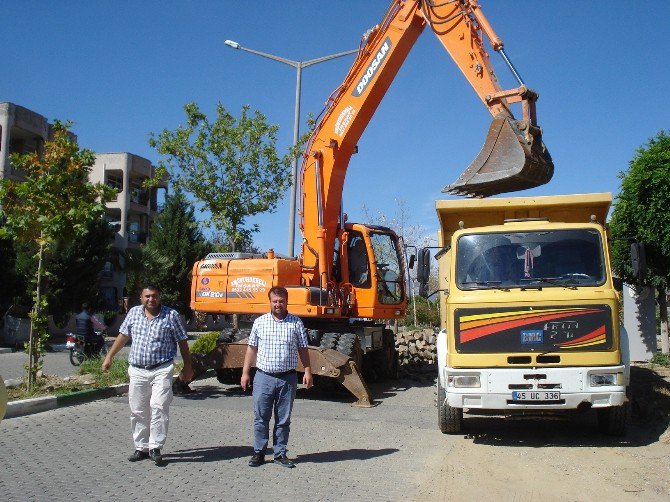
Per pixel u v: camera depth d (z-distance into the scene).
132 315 7.12
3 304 25.48
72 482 6.21
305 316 12.62
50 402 10.18
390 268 14.57
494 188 10.22
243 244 21.05
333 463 7.27
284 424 7.04
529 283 8.50
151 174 47.03
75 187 11.38
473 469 7.16
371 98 13.07
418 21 12.64
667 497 6.10
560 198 9.44
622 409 8.52
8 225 11.18
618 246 14.66
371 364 15.33
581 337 8.10
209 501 5.75
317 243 13.27
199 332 38.75
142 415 7.11
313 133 13.78
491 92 10.77
